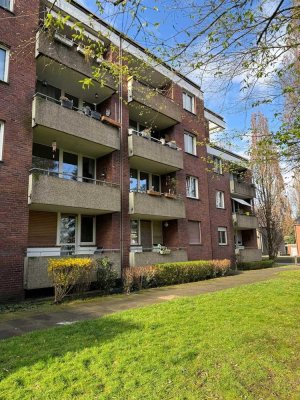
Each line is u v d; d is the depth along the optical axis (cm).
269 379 402
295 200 2716
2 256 1027
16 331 648
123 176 1527
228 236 2364
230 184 2533
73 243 1415
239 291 1034
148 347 502
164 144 1803
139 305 902
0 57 1139
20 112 1149
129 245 1489
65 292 1038
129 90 1614
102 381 397
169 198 1717
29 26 1221
